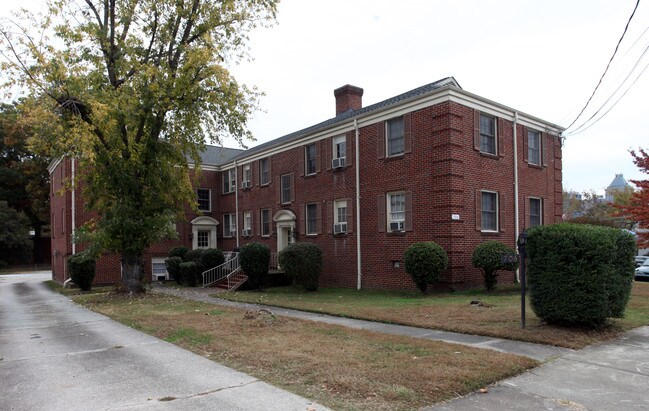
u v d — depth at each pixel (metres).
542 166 19.14
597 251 7.70
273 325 9.22
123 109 14.48
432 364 6.00
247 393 5.12
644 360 6.43
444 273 15.03
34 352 7.64
